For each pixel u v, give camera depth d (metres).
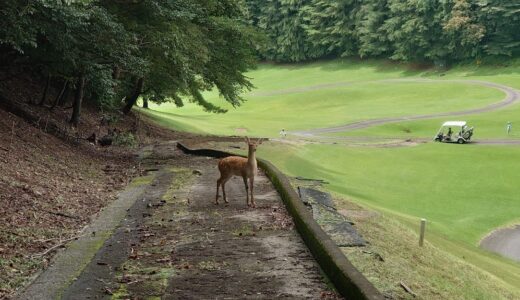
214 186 15.82
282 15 126.31
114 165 19.98
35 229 10.42
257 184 16.02
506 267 19.38
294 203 11.98
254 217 12.05
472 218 26.94
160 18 22.62
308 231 9.84
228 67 34.81
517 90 80.75
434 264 13.18
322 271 8.56
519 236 25.00
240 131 57.59
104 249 9.70
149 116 47.66
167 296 7.50
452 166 37.69
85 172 17.09
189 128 50.50
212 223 11.55
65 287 7.86
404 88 90.38
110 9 21.38
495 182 33.75
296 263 8.95
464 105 74.38
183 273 8.45
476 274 14.38
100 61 21.50
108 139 25.09
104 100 23.42
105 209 12.88
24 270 8.51
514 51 101.44
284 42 124.94
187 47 25.02
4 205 11.22
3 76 25.23
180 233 10.79
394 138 53.81
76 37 19.09
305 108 86.25
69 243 10.00
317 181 18.77
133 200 14.00
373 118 69.81
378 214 15.77
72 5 16.72
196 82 36.41
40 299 7.43
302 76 116.25
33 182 13.51
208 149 23.34
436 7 104.81
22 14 15.27
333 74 114.88
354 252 10.49
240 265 8.84
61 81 28.39
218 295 7.54
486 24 100.69
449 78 97.31
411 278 10.24
